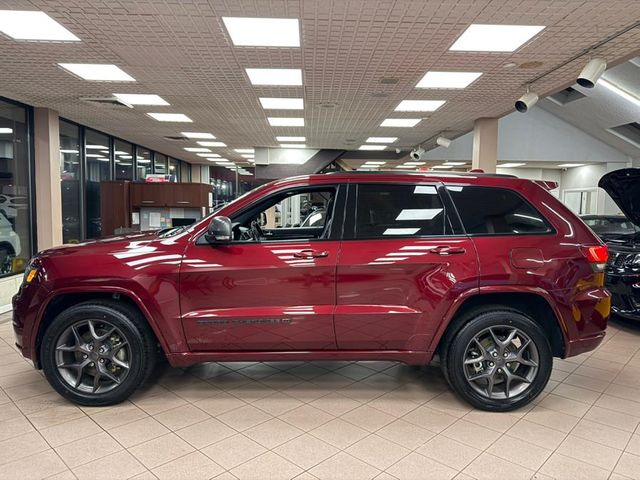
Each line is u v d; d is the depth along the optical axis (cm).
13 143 686
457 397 319
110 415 286
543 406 305
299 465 232
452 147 1630
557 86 609
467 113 792
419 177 313
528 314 302
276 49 465
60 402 305
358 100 696
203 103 712
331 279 291
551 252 293
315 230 415
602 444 256
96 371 296
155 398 313
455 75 562
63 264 294
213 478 221
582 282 293
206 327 293
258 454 242
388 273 291
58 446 248
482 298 304
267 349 299
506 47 462
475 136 862
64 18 387
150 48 462
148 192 729
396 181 312
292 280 292
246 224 362
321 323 292
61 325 292
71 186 884
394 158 1430
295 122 879
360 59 500
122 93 644
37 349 301
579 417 289
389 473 226
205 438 259
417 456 242
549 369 293
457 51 474
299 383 342
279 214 1137
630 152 1567
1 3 358
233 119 848
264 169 1314
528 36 432
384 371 369
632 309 473
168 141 1151
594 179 1722
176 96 665
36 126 728
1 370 364
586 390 333
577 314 291
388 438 260
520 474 226
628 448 252
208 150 1349
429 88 623
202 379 349
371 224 302
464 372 293
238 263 292
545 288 289
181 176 1697
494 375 295
